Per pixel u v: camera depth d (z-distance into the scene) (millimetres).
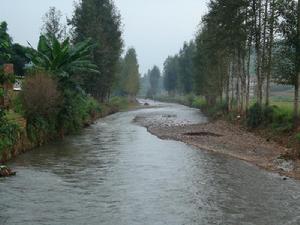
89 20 55875
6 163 20219
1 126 20062
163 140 29844
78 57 31234
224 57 46500
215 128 37281
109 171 18609
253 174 18328
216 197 14570
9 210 12844
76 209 13039
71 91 31312
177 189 15602
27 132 24719
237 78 45406
